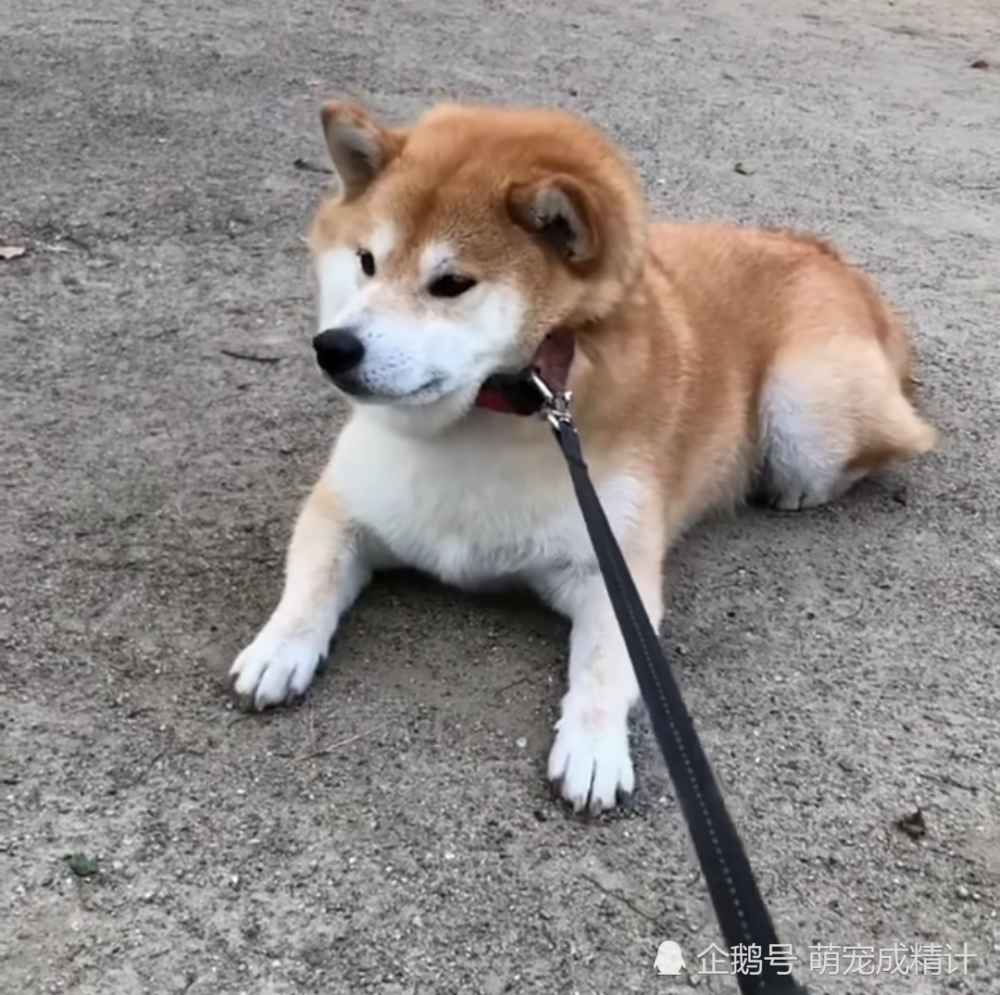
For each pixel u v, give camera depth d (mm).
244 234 1446
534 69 2250
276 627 852
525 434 844
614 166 858
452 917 719
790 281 1110
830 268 1150
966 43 2891
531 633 920
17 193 1478
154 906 709
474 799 787
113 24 2145
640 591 880
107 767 785
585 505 756
